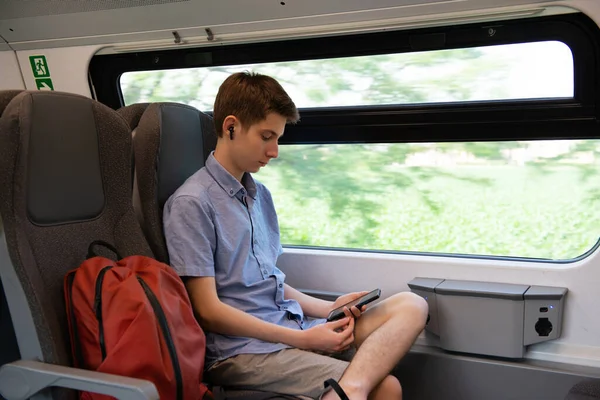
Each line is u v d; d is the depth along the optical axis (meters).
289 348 1.73
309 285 2.37
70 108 1.50
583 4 1.71
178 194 1.73
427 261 2.18
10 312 1.36
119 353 1.29
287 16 2.00
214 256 1.77
